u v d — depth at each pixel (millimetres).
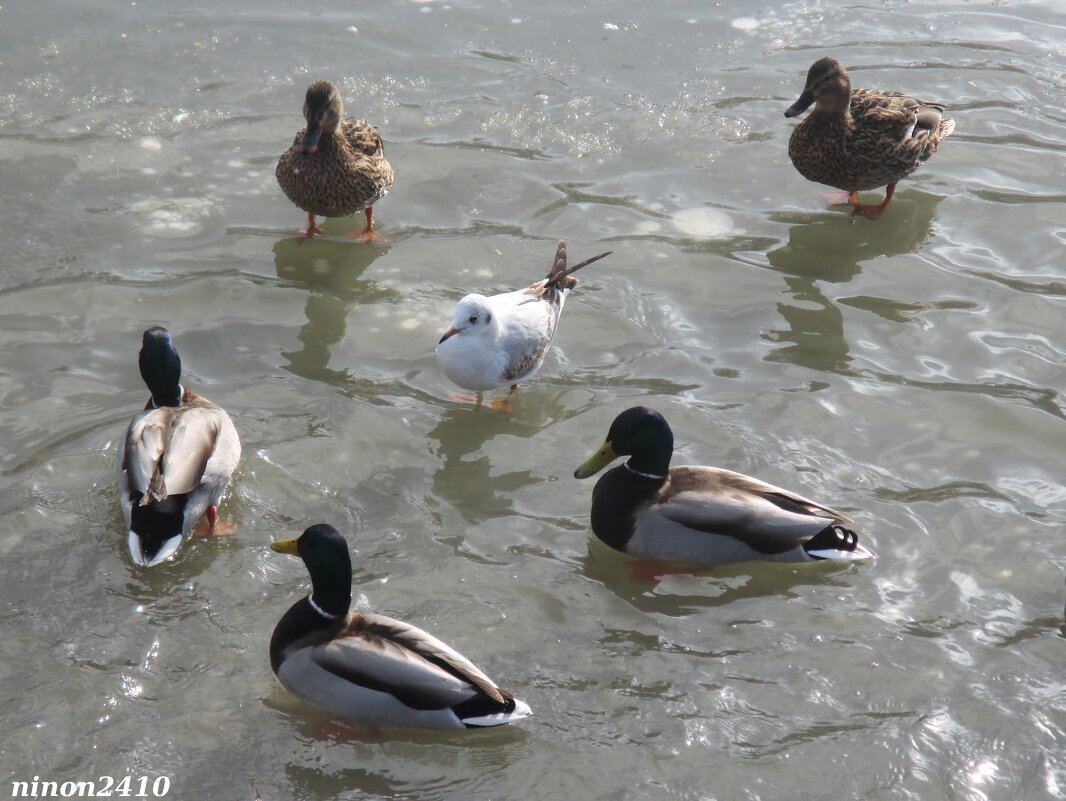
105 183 12422
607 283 11414
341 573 6902
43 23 15117
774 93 14461
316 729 6941
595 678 7379
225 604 7801
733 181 13078
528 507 8891
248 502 8680
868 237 12250
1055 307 11141
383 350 10492
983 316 11055
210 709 7035
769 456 9320
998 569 8312
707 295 11305
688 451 9367
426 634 6879
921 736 6996
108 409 9492
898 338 10758
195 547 8242
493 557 8367
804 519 8062
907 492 9000
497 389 10164
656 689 7305
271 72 14508
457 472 9188
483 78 14602
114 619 7617
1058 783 6719
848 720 7109
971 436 9586
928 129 12547
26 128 13156
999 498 8945
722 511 8148
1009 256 11953
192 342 10406
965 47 15406
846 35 15711
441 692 6590
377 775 6707
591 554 8500
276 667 7047
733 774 6734
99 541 8227
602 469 9234
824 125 12188
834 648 7656
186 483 7641
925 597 8094
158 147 13055
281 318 10789
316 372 10156
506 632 7691
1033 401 9969
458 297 11195
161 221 11969
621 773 6734
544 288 10289
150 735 6840
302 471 9031
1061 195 12852
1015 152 13547
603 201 12656
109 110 13562
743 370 10352
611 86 14523
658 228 12250
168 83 14148
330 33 15406
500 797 6590
